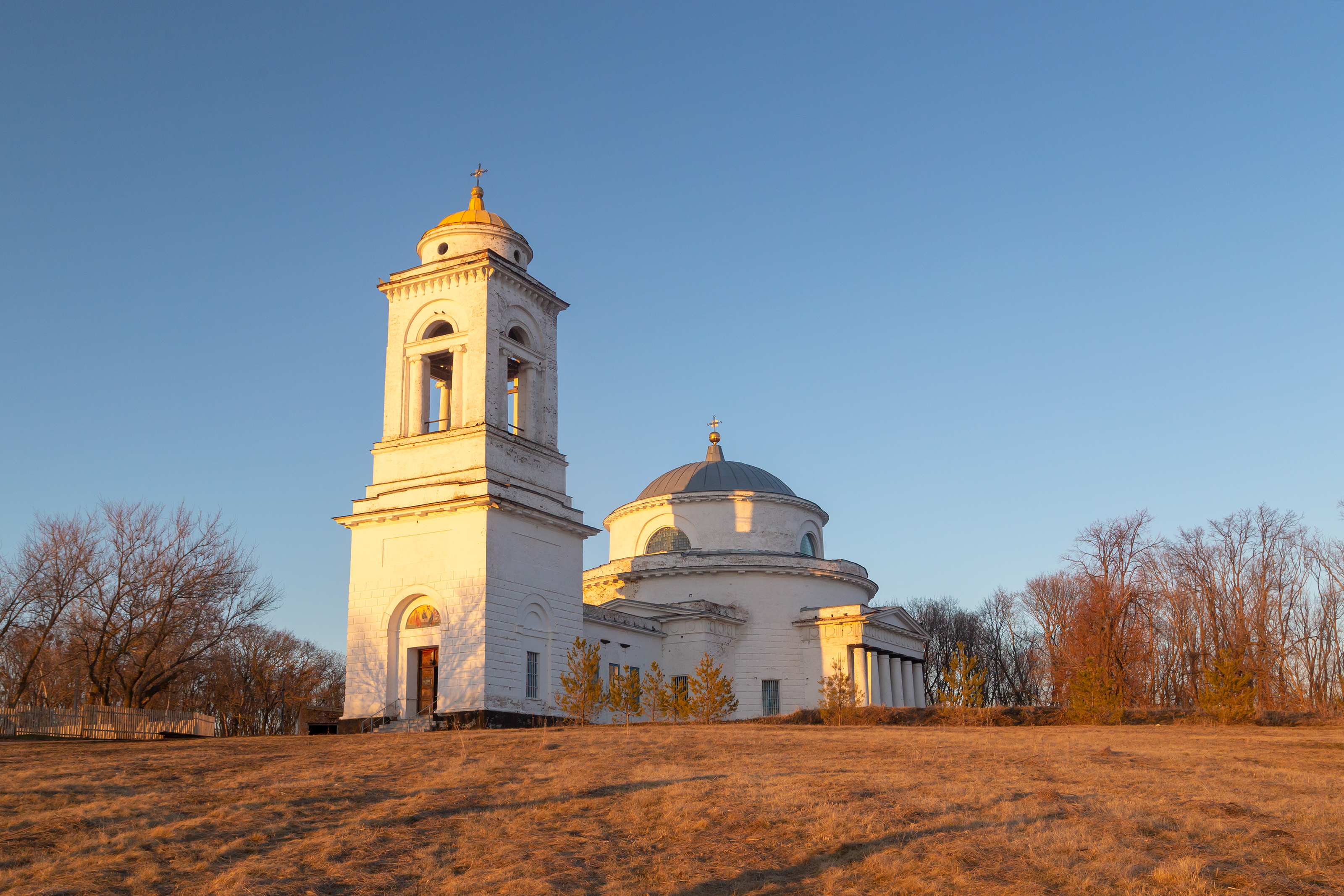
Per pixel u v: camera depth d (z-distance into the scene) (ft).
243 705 317.83
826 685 213.05
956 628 415.03
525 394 192.34
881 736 129.70
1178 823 69.21
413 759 102.63
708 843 66.33
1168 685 296.92
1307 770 95.09
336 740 129.18
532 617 177.88
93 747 120.06
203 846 64.18
